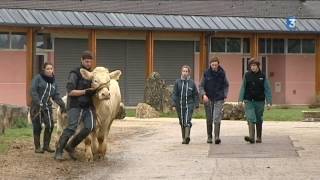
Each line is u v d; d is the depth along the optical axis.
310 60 42.69
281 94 42.34
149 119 26.88
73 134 13.49
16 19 34.31
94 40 36.19
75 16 35.97
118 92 14.12
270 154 14.95
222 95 17.02
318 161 13.81
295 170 12.63
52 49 37.66
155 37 39.78
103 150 13.98
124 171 12.78
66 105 14.10
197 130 21.02
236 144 16.84
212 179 11.73
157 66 40.00
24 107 22.39
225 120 26.41
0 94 35.88
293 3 42.53
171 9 39.00
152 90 30.39
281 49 42.38
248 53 41.59
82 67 13.56
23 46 36.41
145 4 38.88
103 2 38.03
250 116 16.92
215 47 40.84
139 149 16.23
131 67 39.62
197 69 40.78
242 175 12.13
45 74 14.55
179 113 17.28
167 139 18.48
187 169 12.99
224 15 39.62
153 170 12.91
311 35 40.78
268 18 40.25
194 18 38.66
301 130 20.95
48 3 36.72
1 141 16.72
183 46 40.56
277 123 24.70
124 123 24.30
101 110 13.47
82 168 13.05
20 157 14.15
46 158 14.05
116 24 36.09
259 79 16.86
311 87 42.72
